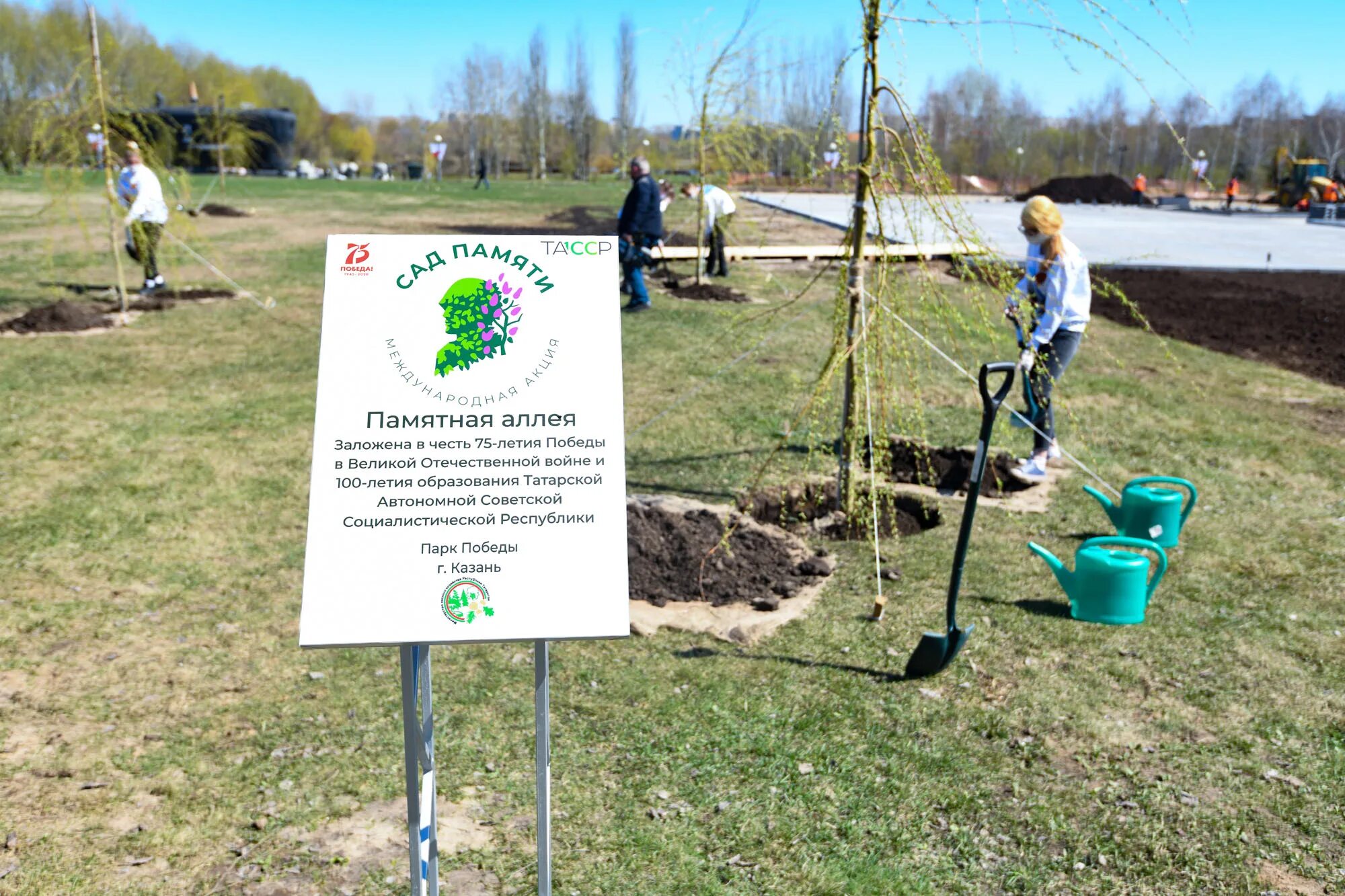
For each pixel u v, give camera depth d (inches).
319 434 95.9
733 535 219.1
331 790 136.9
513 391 98.0
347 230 936.3
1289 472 277.7
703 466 271.9
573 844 126.0
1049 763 143.2
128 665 170.4
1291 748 146.1
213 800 134.8
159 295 535.8
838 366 211.2
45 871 120.1
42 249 727.7
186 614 189.6
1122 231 1175.6
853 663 171.5
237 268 660.7
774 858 123.3
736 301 541.3
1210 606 194.1
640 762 143.3
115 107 478.9
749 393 352.5
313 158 3695.9
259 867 121.7
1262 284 703.7
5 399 331.9
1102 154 3132.4
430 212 1206.3
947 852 124.9
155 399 337.1
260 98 3304.6
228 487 255.9
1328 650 176.1
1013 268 220.4
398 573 94.9
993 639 179.8
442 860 122.9
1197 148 3068.4
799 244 816.9
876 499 230.1
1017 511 244.2
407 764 96.3
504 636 95.0
